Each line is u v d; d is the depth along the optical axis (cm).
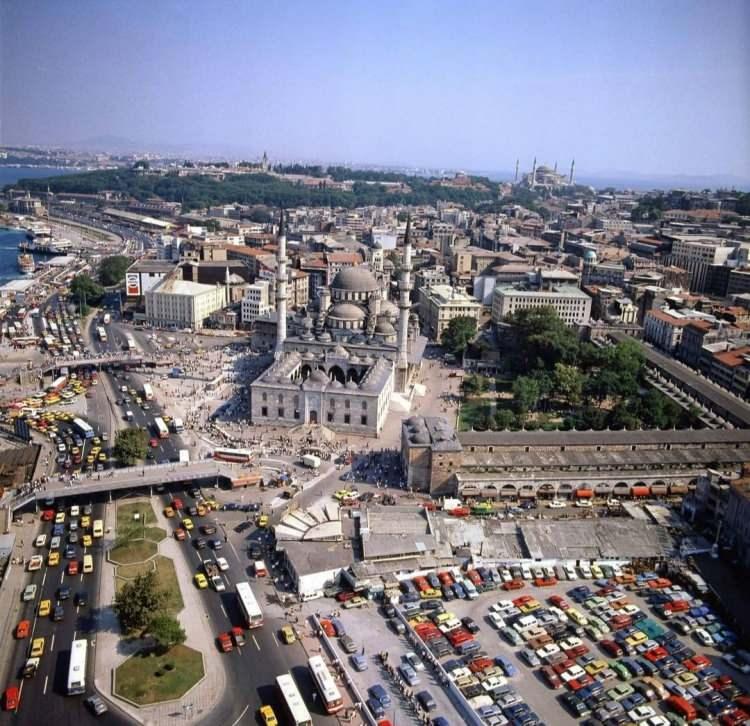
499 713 11575
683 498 18738
